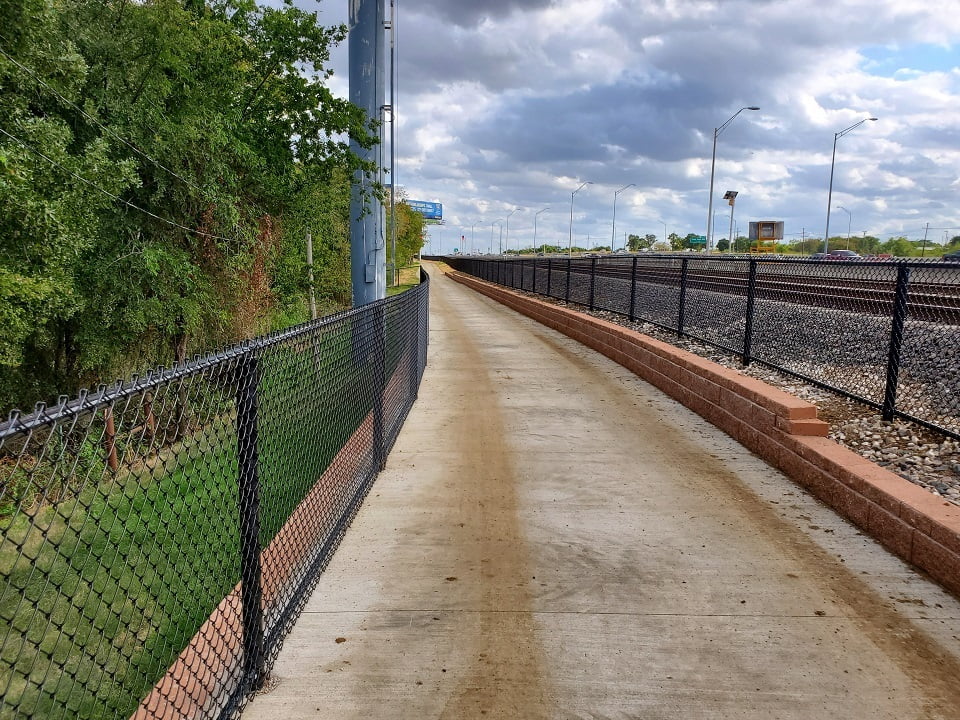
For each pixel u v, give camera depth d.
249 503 2.60
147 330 12.68
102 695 3.14
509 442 6.41
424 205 135.50
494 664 2.93
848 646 3.06
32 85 9.62
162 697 2.42
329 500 3.96
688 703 2.67
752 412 6.11
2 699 1.59
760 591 3.56
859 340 7.52
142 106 11.14
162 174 11.30
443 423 7.17
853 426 5.84
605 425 7.06
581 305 18.53
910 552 3.87
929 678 2.83
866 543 4.14
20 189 8.38
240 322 14.33
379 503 4.84
